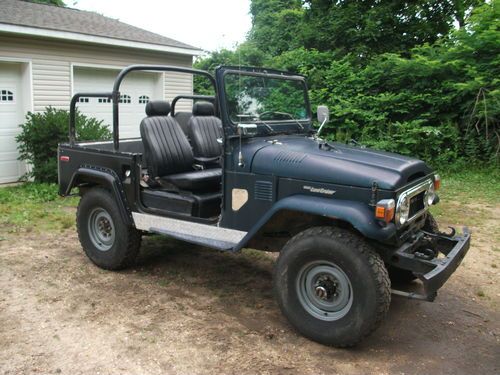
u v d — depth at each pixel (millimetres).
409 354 3340
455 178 9555
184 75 12117
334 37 14875
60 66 9531
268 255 5316
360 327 3195
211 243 3967
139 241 4715
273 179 3621
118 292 4262
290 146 3869
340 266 3242
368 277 3139
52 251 5355
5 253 5246
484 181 9203
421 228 4156
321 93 12492
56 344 3357
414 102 11438
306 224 3709
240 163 3771
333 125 12039
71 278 4570
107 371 3049
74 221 6527
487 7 11422
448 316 3930
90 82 10336
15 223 6398
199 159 4996
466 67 10945
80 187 5082
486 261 5168
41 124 8523
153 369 3080
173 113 5883
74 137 5145
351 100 12148
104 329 3578
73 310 3887
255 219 3748
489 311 4039
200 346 3363
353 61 13812
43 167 8570
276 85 4457
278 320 3787
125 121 11188
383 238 3137
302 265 3400
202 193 4410
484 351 3410
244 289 4395
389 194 3201
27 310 3873
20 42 8820
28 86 9094
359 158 3609
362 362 3221
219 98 3859
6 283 4418
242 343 3414
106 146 5395
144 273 4742
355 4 14781
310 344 3422
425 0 13969
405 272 4387
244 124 3893
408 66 11516
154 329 3592
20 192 8234
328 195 3404
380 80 12359
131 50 10781
